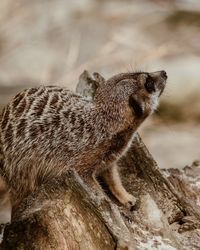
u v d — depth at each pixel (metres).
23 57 26.50
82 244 8.35
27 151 9.68
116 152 9.77
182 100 24.20
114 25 27.77
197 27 28.50
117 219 8.59
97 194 9.21
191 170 11.38
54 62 26.05
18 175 9.79
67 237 8.34
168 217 10.14
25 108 9.90
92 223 8.40
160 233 9.34
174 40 26.67
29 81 25.22
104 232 8.38
